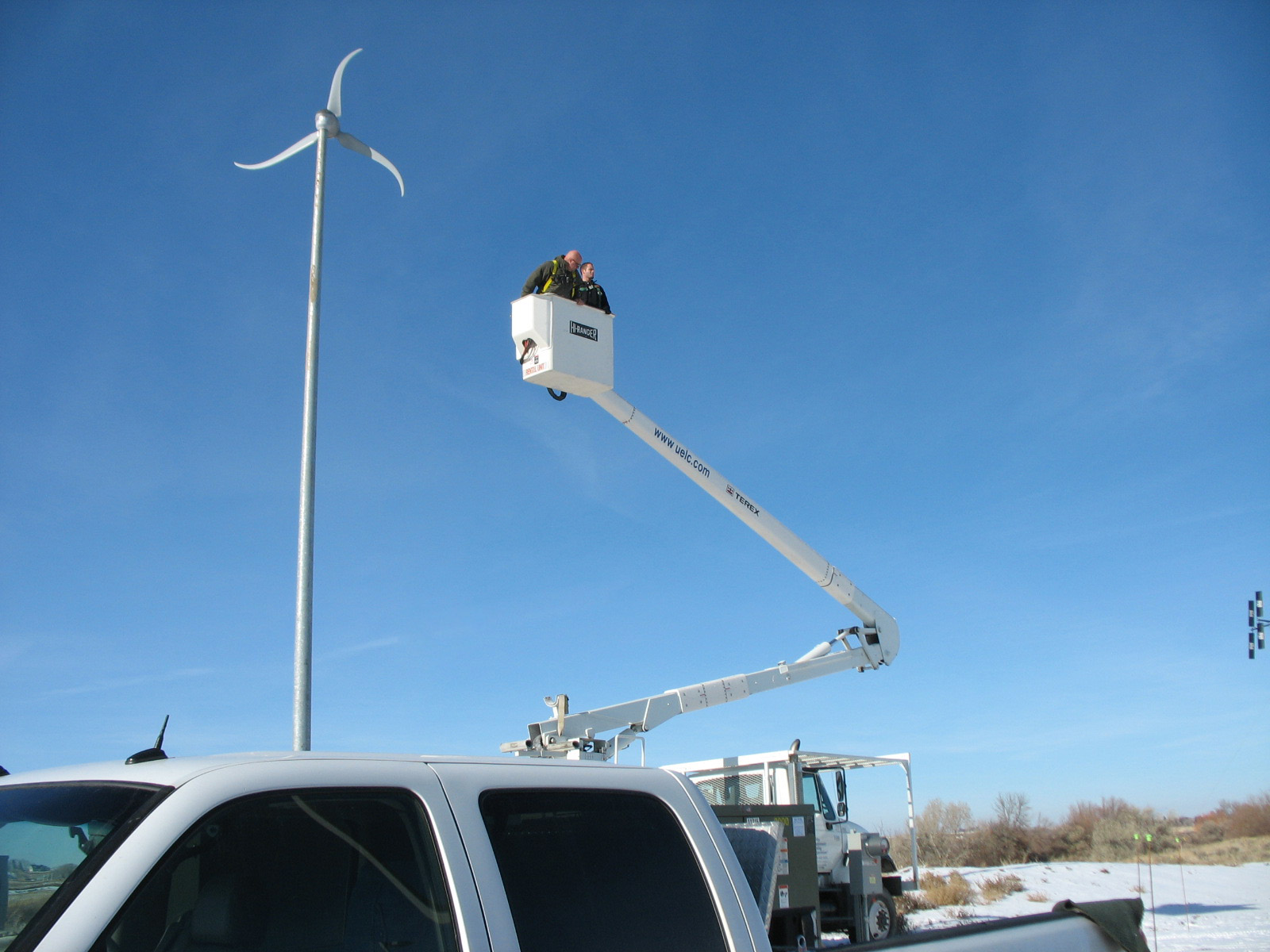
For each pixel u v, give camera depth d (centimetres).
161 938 219
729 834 538
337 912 249
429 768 283
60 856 236
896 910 1593
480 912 262
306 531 1109
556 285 1171
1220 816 3294
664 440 1368
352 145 1391
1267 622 2852
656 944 296
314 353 1179
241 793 244
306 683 1059
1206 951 1352
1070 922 395
